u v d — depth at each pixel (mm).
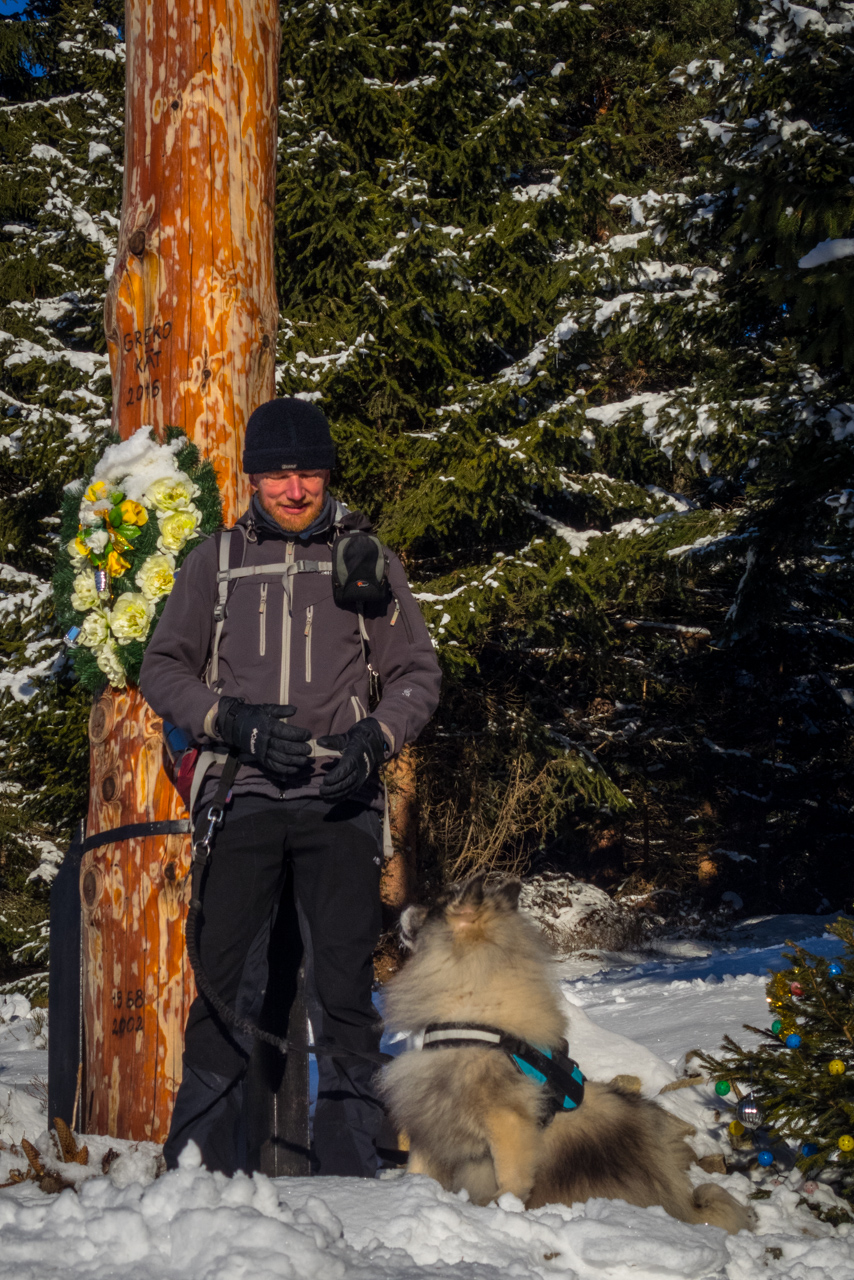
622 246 12531
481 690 14391
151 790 3334
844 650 18719
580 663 15773
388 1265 1827
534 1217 2148
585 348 11703
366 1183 2283
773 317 9555
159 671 2607
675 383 15508
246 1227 1726
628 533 12594
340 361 11719
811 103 8383
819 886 19719
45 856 14344
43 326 13852
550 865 18406
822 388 8227
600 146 12961
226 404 3619
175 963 3244
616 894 18297
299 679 2609
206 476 3496
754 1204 2686
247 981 2693
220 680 2646
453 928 2670
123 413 3703
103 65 15211
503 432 12234
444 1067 2527
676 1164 2660
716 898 19109
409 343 12055
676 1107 3506
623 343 11734
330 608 2676
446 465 12000
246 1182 1903
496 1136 2469
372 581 2643
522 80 13922
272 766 2393
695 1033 4953
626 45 14977
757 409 10578
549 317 12898
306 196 12055
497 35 13016
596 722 17406
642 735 17672
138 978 3248
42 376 12312
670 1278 1979
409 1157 2715
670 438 11266
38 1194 2205
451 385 12758
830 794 19734
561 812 14102
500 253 12641
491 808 13766
